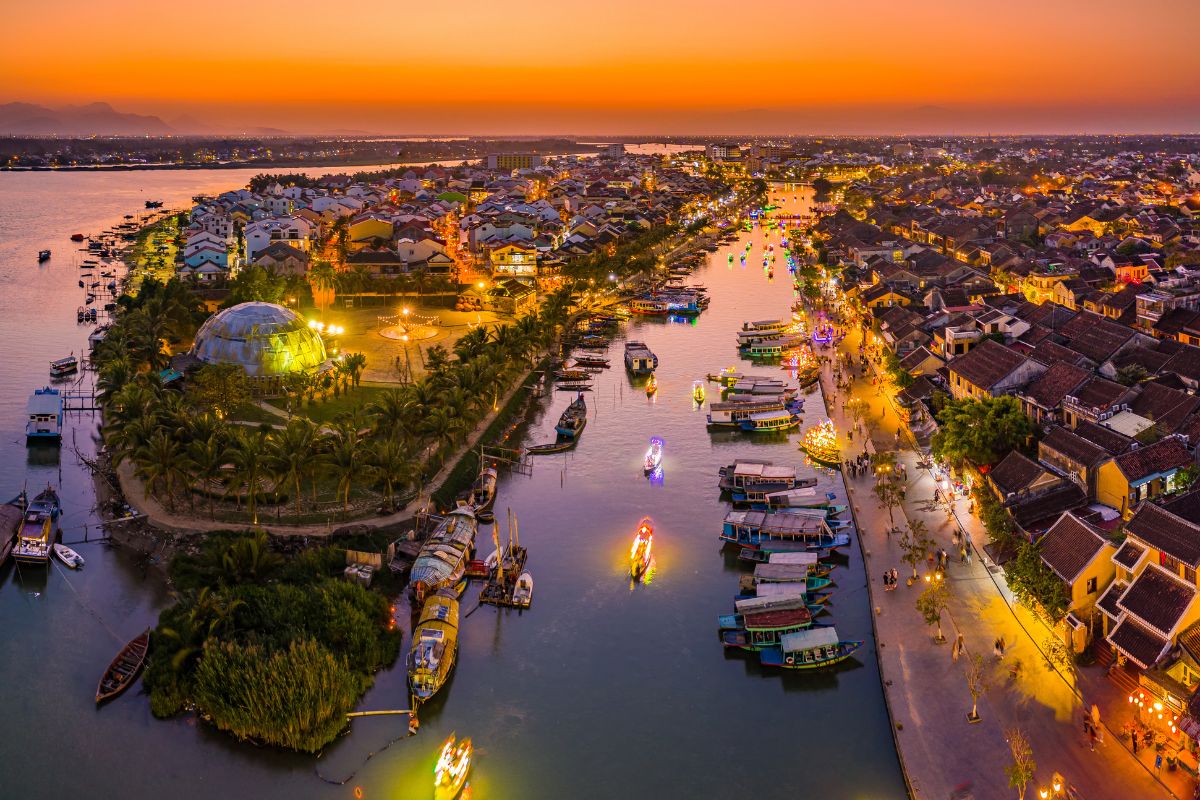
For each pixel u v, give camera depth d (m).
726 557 126.12
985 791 78.50
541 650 105.00
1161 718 82.25
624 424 178.88
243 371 171.62
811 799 82.06
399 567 119.00
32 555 122.31
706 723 92.56
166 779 86.25
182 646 98.31
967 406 140.75
